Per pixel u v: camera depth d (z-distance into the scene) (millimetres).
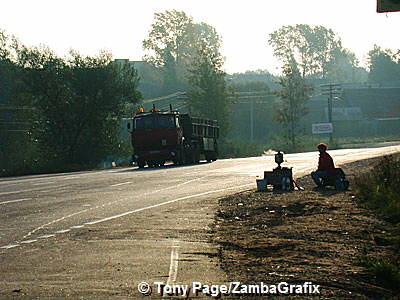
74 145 68250
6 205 18453
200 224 13609
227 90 108812
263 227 12922
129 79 69750
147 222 13984
